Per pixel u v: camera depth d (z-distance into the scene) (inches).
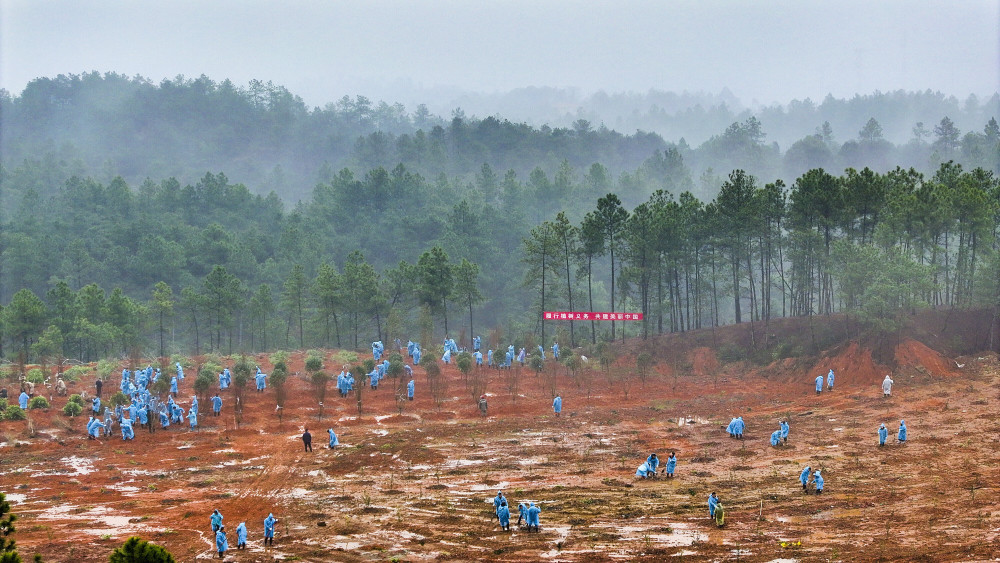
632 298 3553.2
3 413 2048.5
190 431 2049.7
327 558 1216.8
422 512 1423.5
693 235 3014.3
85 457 1820.9
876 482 1464.1
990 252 2450.8
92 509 1462.8
